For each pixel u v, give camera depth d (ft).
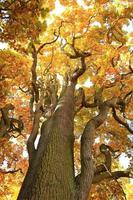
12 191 55.52
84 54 42.88
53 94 36.04
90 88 53.47
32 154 27.55
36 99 38.34
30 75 52.54
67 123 30.58
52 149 26.45
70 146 28.43
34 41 38.58
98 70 53.93
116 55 53.26
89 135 29.25
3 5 33.19
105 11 55.62
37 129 30.22
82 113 56.54
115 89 50.83
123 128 55.06
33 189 23.00
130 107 53.36
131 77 51.98
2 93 45.47
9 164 53.21
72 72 40.45
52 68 59.16
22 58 49.93
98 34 55.98
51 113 33.65
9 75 48.47
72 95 36.11
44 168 24.58
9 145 49.32
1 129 33.68
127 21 54.85
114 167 54.54
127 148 53.52
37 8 34.58
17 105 57.26
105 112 33.96
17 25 34.81
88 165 26.71
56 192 22.91
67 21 57.93
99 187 44.80
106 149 31.37
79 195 24.30
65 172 24.85
